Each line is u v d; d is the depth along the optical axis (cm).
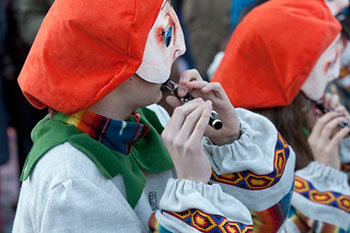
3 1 748
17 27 750
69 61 290
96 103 303
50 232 280
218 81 443
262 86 430
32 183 299
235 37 446
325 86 441
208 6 948
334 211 420
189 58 1002
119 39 288
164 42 305
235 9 677
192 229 290
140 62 292
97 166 295
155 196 329
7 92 780
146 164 326
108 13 288
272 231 357
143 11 292
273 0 448
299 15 428
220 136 349
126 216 294
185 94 331
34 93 294
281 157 353
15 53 763
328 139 441
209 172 308
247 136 349
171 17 310
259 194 346
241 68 434
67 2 293
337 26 435
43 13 753
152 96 309
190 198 294
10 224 829
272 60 425
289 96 425
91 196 286
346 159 473
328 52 432
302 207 422
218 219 292
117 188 303
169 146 306
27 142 802
